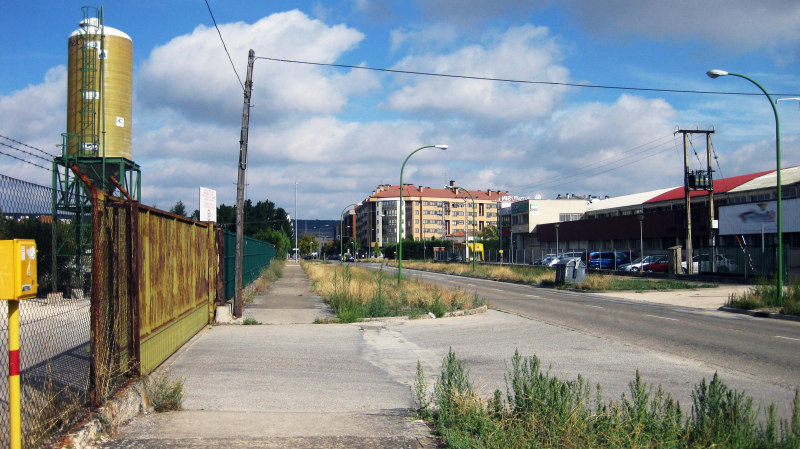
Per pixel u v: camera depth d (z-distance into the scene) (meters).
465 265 60.25
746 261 30.95
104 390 5.61
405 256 110.94
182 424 5.74
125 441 5.12
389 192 149.62
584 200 84.50
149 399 6.50
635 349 10.99
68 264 9.96
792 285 19.25
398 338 12.62
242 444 5.04
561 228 72.19
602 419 4.97
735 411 4.68
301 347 11.07
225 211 83.06
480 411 5.44
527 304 21.80
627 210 71.19
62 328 7.88
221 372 8.48
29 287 4.12
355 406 6.78
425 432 5.50
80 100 21.05
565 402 5.00
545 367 9.20
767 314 17.72
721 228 45.66
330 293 20.62
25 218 5.58
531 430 4.77
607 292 28.41
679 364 9.42
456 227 150.25
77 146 20.89
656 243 55.28
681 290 28.45
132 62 22.19
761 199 49.44
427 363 9.68
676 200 61.72
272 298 21.94
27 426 4.78
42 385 6.09
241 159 15.40
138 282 6.90
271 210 91.19
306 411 6.49
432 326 14.75
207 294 14.11
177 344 10.11
